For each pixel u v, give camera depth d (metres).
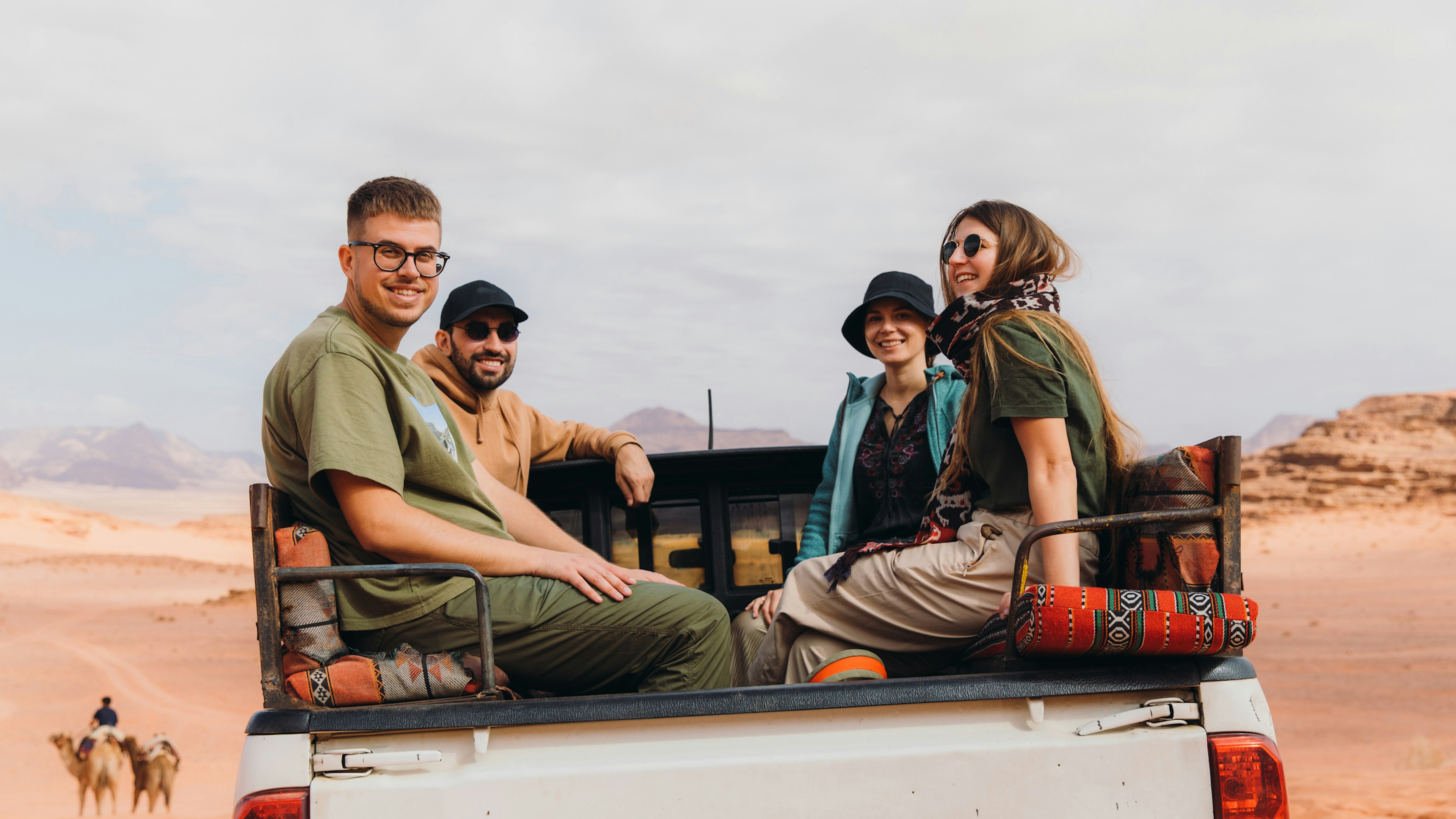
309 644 2.37
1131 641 2.27
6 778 28.52
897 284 4.06
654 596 2.76
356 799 2.13
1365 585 82.25
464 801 2.12
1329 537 124.50
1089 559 2.80
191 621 77.69
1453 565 92.19
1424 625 56.34
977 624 2.88
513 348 4.10
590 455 4.52
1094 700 2.30
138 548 174.62
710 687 2.83
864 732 2.25
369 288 2.95
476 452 4.11
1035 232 3.10
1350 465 155.88
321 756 2.17
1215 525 2.43
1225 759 2.22
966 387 3.54
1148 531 2.56
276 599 2.32
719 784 2.15
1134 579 2.63
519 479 4.24
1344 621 60.22
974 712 2.29
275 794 2.15
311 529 2.47
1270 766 2.23
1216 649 2.29
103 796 23.89
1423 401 180.00
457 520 2.87
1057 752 2.20
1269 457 171.25
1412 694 34.16
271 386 2.83
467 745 2.21
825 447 4.48
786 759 2.16
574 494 4.61
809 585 3.11
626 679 2.81
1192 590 2.41
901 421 4.00
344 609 2.59
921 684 2.26
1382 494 145.12
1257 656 46.41
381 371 2.81
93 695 44.12
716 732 2.22
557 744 2.21
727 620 2.89
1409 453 159.50
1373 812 10.66
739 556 4.59
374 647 2.65
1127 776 2.21
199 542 188.88
